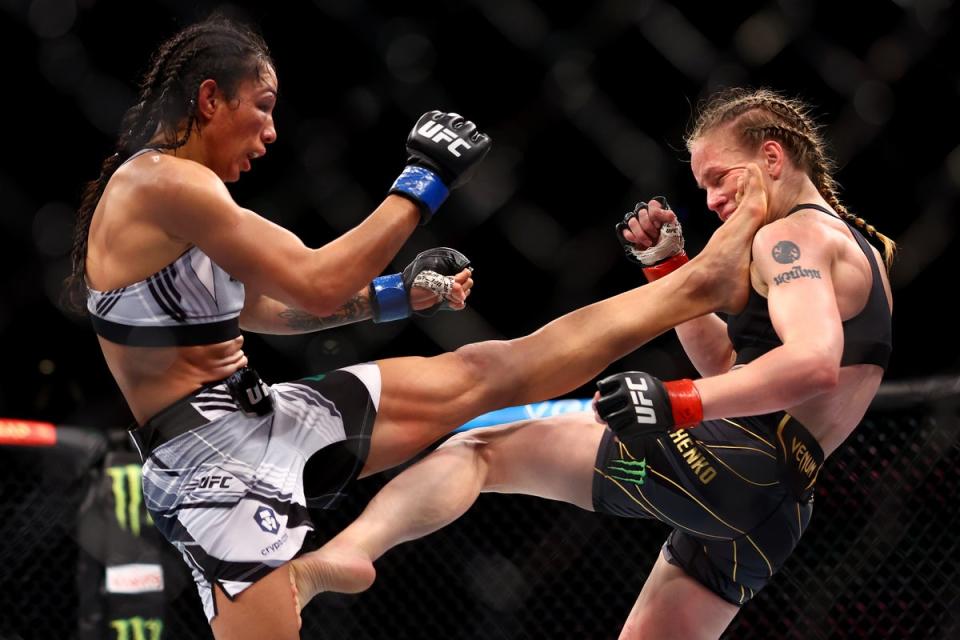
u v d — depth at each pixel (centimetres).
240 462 226
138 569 373
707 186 268
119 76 383
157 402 230
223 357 235
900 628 393
